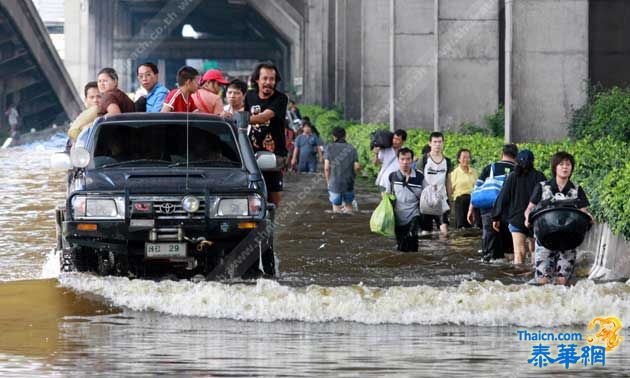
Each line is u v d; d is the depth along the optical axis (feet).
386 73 372.99
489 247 123.24
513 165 123.54
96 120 112.68
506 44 199.82
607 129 185.68
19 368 66.64
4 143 502.79
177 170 106.11
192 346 74.33
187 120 108.78
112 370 66.03
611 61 253.65
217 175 105.29
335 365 67.41
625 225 106.52
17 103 645.92
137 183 103.14
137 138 110.11
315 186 237.45
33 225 158.81
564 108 197.26
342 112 483.10
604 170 124.26
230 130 111.86
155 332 80.12
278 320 85.87
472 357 70.28
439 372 65.41
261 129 117.70
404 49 308.60
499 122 248.93
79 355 71.05
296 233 151.02
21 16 524.52
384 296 90.22
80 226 101.30
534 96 196.95
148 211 101.50
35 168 302.25
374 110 373.61
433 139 149.18
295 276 109.60
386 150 168.86
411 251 129.39
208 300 89.76
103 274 107.45
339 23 499.51
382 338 77.61
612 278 109.19
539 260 105.70
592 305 86.69
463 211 153.07
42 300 94.27
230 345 74.90
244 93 121.19
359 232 152.25
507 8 198.59
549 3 196.13
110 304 92.99
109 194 101.76
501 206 117.80
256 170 107.55
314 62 645.10
